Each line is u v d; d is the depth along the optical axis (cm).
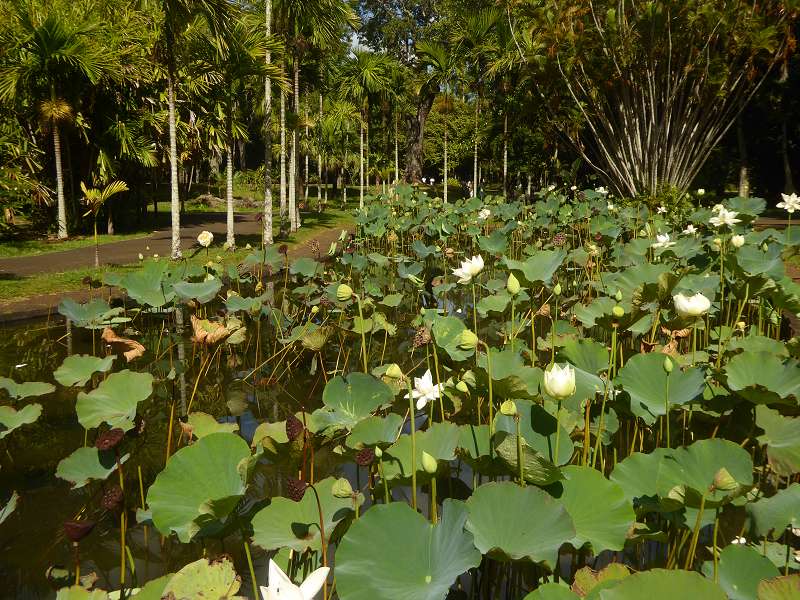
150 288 518
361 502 198
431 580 146
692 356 346
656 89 1661
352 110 2444
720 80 1509
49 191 1595
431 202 1591
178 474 191
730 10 1457
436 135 3666
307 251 1251
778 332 462
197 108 1772
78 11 1521
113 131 1585
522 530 167
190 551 246
